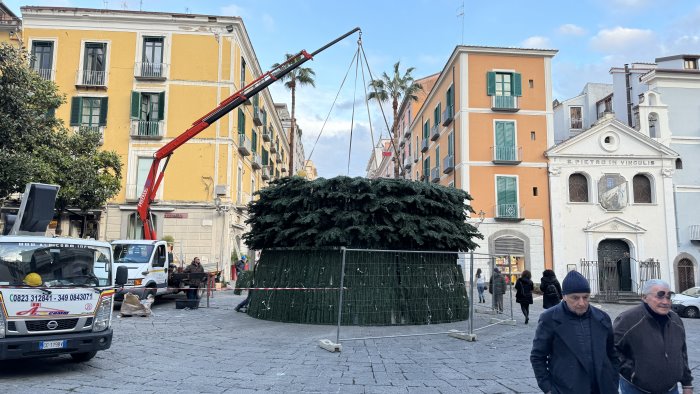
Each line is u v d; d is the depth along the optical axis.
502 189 29.94
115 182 22.48
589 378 3.45
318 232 12.45
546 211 29.83
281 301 12.73
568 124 38.00
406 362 8.20
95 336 7.23
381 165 71.38
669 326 3.82
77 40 28.00
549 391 3.56
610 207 29.70
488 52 31.05
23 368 7.43
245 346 9.41
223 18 28.27
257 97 34.72
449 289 13.04
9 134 14.34
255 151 35.16
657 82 32.09
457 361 8.33
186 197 27.11
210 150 27.50
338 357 8.52
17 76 14.55
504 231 29.44
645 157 30.17
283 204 12.92
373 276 12.12
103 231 26.88
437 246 12.95
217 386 6.54
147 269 15.25
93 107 27.80
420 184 13.01
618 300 26.00
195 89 27.92
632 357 3.83
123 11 27.86
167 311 15.09
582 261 29.08
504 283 15.32
